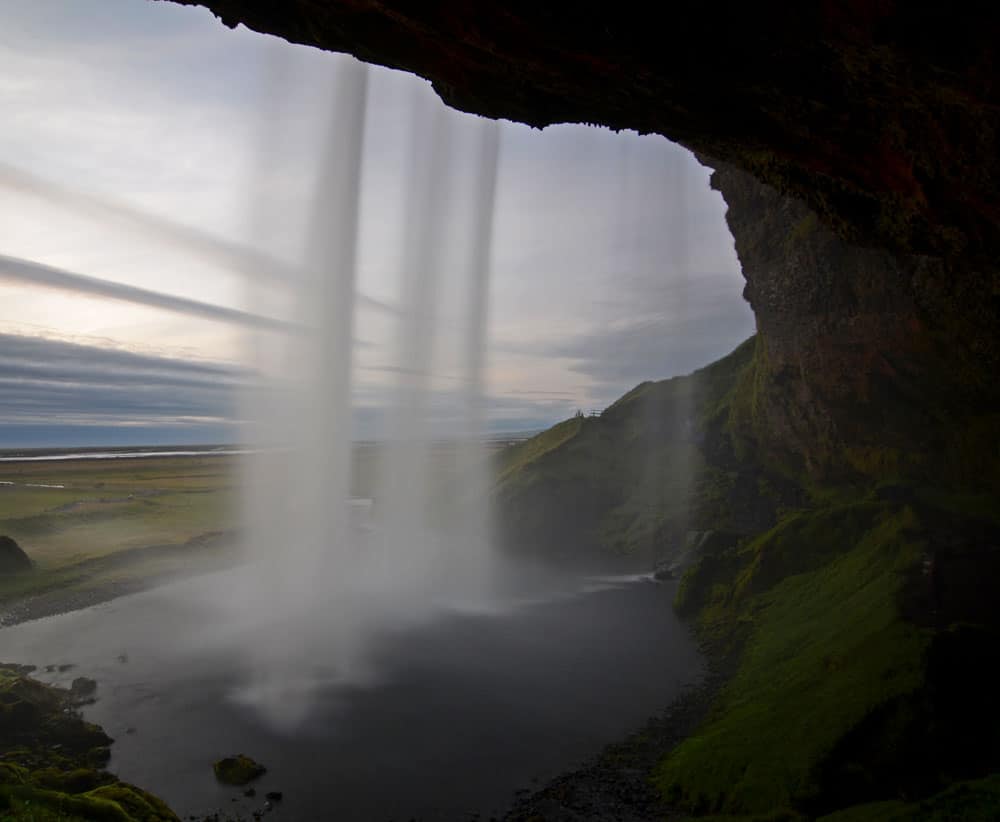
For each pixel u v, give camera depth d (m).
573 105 18.56
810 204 23.66
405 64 17.77
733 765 22.38
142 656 40.50
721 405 81.94
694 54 14.44
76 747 27.62
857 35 12.41
